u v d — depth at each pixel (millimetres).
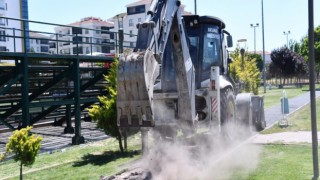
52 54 12508
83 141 13148
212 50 9508
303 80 61125
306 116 16500
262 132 12617
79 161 9633
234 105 10281
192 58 9055
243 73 21625
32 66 13094
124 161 9250
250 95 12281
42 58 12586
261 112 13133
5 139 14680
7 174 8492
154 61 5613
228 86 9805
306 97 29203
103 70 16281
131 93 5312
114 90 10508
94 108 10664
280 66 53219
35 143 7211
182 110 6594
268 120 15836
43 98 15555
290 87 50906
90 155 10391
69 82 17156
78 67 13656
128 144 11820
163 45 6051
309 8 6734
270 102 26125
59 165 9234
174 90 8000
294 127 13430
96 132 15516
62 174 8242
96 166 8875
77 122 13180
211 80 8617
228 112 9930
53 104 12875
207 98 8719
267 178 6984
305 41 61031
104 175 7355
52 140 13836
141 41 5750
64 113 17859
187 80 6504
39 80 14523
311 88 6832
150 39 5730
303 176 7031
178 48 6457
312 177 6914
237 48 25734
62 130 16562
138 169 6902
